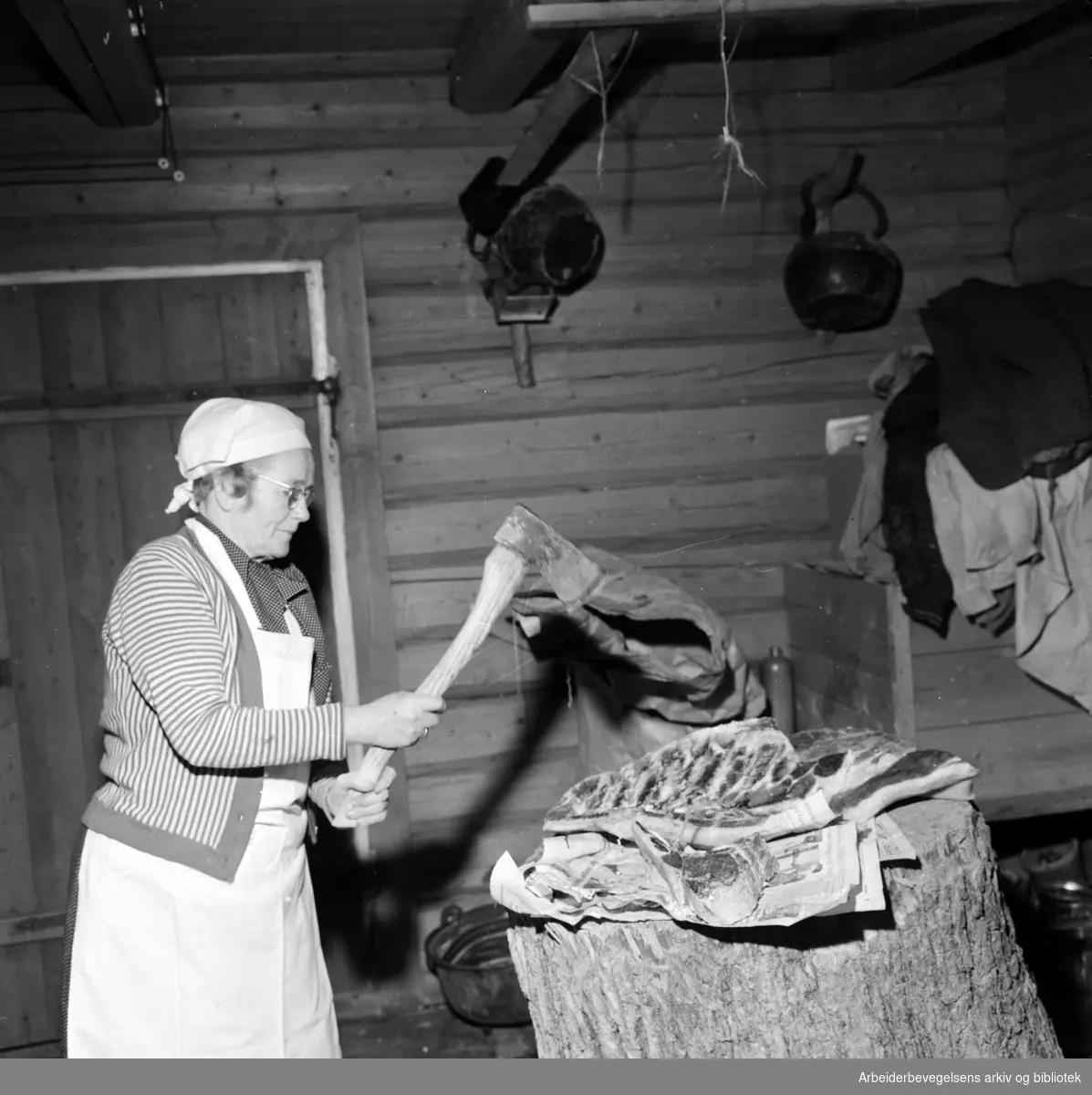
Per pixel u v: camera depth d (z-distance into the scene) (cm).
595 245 319
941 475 289
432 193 336
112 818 187
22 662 321
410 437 340
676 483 354
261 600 198
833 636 329
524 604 236
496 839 348
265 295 329
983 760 299
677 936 178
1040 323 283
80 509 321
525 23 249
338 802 208
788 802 187
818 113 358
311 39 313
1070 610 285
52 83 315
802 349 359
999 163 370
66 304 319
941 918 182
